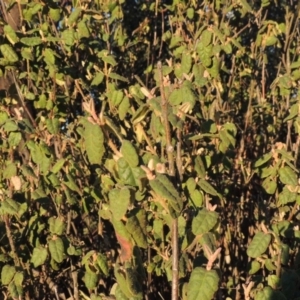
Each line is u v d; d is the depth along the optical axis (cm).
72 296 205
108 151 160
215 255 131
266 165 197
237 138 337
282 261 177
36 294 229
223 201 239
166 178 118
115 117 232
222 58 267
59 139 241
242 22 362
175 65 244
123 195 119
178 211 118
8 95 248
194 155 171
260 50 335
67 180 208
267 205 251
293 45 350
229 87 311
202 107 244
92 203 222
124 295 137
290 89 264
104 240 242
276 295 167
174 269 128
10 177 200
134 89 219
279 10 402
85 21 264
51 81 267
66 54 276
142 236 126
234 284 237
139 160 125
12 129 194
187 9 305
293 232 193
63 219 215
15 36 239
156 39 354
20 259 214
